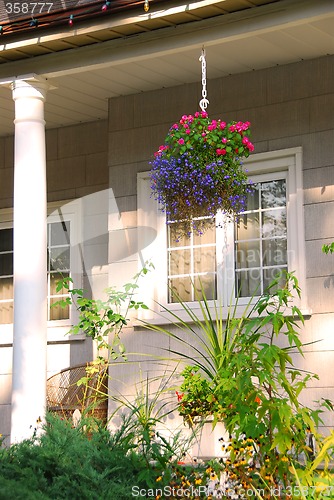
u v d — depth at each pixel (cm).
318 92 664
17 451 506
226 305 691
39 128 620
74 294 783
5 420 825
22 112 620
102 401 708
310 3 534
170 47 580
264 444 476
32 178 611
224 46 638
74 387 774
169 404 690
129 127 745
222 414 499
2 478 453
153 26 576
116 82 716
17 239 606
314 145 662
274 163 681
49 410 685
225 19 559
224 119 704
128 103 747
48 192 841
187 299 711
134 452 509
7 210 859
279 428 454
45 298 605
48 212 842
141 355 713
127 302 729
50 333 812
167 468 496
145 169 735
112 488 467
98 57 604
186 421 611
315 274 653
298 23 543
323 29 605
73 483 461
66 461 484
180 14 555
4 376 834
